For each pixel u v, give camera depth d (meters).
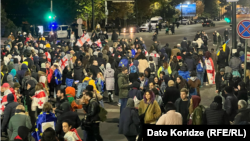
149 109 8.98
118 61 20.16
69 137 7.59
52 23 48.12
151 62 17.39
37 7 54.75
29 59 17.56
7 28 51.50
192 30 64.12
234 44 19.53
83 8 55.94
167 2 90.06
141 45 25.62
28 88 11.77
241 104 8.50
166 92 10.55
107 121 12.63
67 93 10.52
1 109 10.76
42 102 10.75
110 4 73.38
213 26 75.31
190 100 9.13
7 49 21.58
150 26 62.25
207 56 18.50
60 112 8.59
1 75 14.00
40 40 28.67
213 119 8.09
